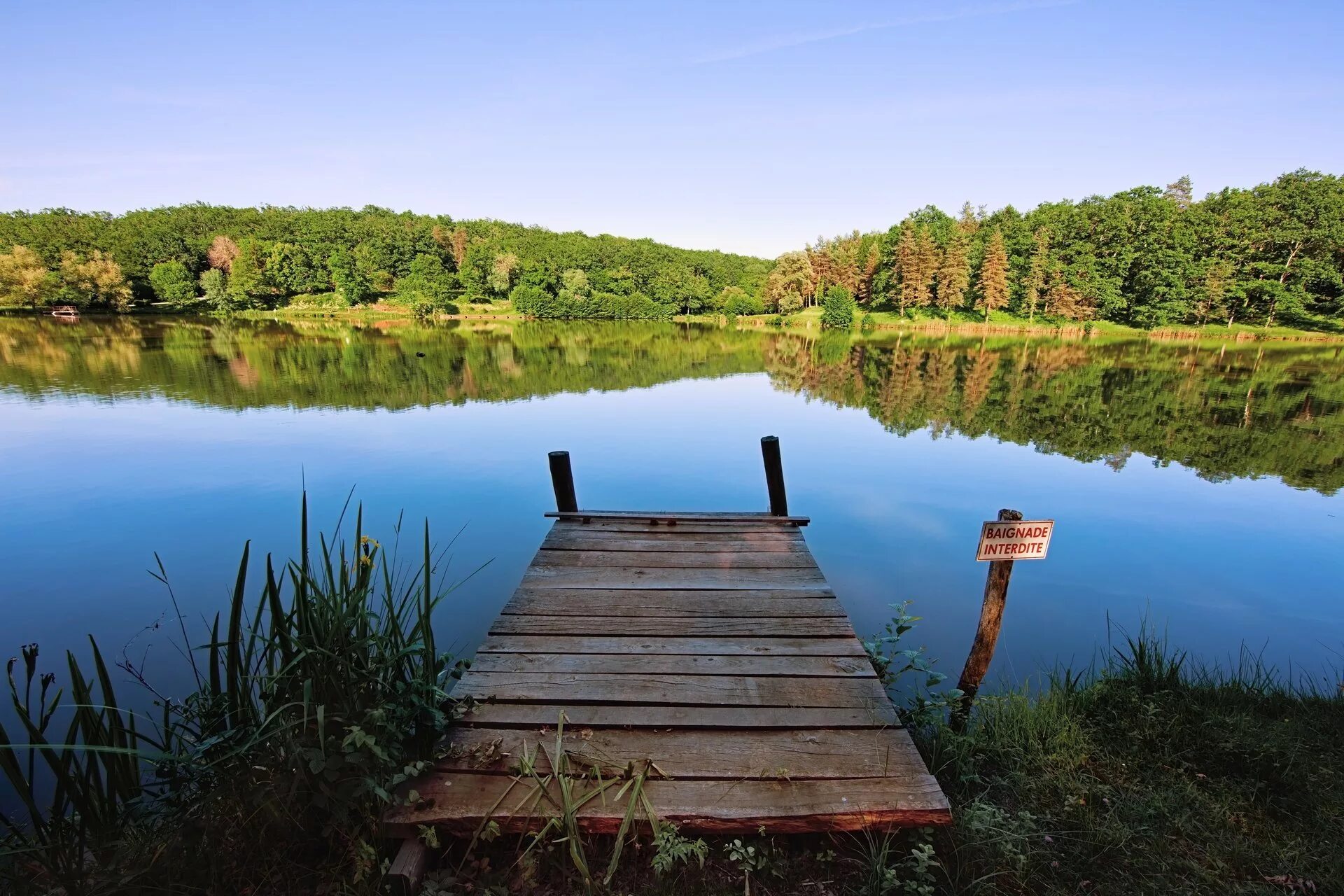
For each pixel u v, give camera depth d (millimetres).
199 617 4762
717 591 3793
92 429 11859
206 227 78750
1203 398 17281
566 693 2701
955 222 71812
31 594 5133
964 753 2633
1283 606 5000
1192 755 2717
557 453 5207
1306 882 2025
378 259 71062
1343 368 25609
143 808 2301
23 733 3311
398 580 5234
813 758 2322
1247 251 45594
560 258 74750
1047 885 2039
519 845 2004
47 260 59875
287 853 1964
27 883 1812
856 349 34969
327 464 9422
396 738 2184
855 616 4738
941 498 7961
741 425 12992
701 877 1981
